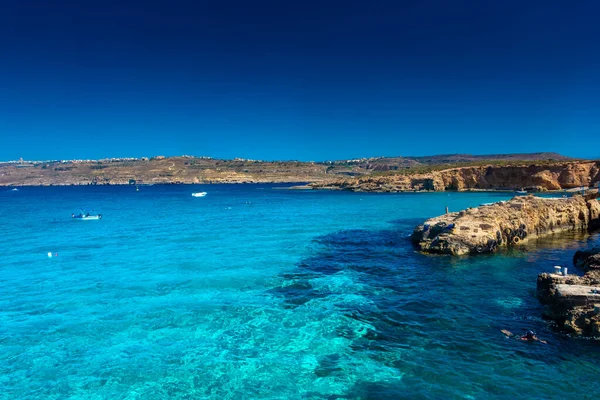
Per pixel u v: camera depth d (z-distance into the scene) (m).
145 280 22.62
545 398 10.38
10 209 81.00
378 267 25.05
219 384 11.50
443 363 12.31
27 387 11.52
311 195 122.69
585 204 41.56
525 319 15.61
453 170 118.31
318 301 18.50
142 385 11.52
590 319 13.86
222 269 25.09
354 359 12.73
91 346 14.03
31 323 16.17
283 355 13.13
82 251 32.09
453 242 28.20
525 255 27.67
